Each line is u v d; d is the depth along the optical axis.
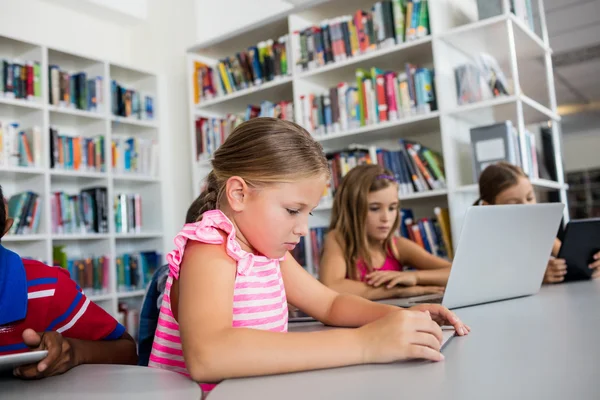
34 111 3.20
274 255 0.79
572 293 1.27
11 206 3.05
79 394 0.56
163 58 3.92
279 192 0.75
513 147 2.44
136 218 3.71
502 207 1.13
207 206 0.90
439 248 2.65
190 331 0.66
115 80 3.91
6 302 0.78
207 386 0.65
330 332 0.68
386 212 1.97
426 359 0.65
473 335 0.80
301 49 3.06
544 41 2.93
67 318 0.87
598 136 9.98
